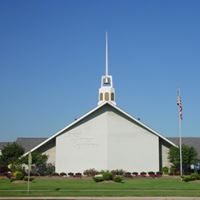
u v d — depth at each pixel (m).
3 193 32.09
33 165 58.97
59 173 59.97
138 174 59.25
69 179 50.81
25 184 41.84
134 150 60.78
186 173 60.19
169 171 60.47
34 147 65.19
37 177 54.19
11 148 63.47
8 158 62.81
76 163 60.69
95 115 61.41
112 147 60.72
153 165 60.50
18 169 55.25
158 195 30.97
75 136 61.22
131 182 44.88
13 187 38.03
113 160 60.50
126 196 30.31
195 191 34.22
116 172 57.84
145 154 60.72
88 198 29.08
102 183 43.34
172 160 60.09
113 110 61.44
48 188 37.09
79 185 40.66
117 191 34.06
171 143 61.50
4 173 54.75
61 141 61.09
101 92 66.44
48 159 61.72
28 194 31.34
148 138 61.00
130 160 60.53
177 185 41.03
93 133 61.12
